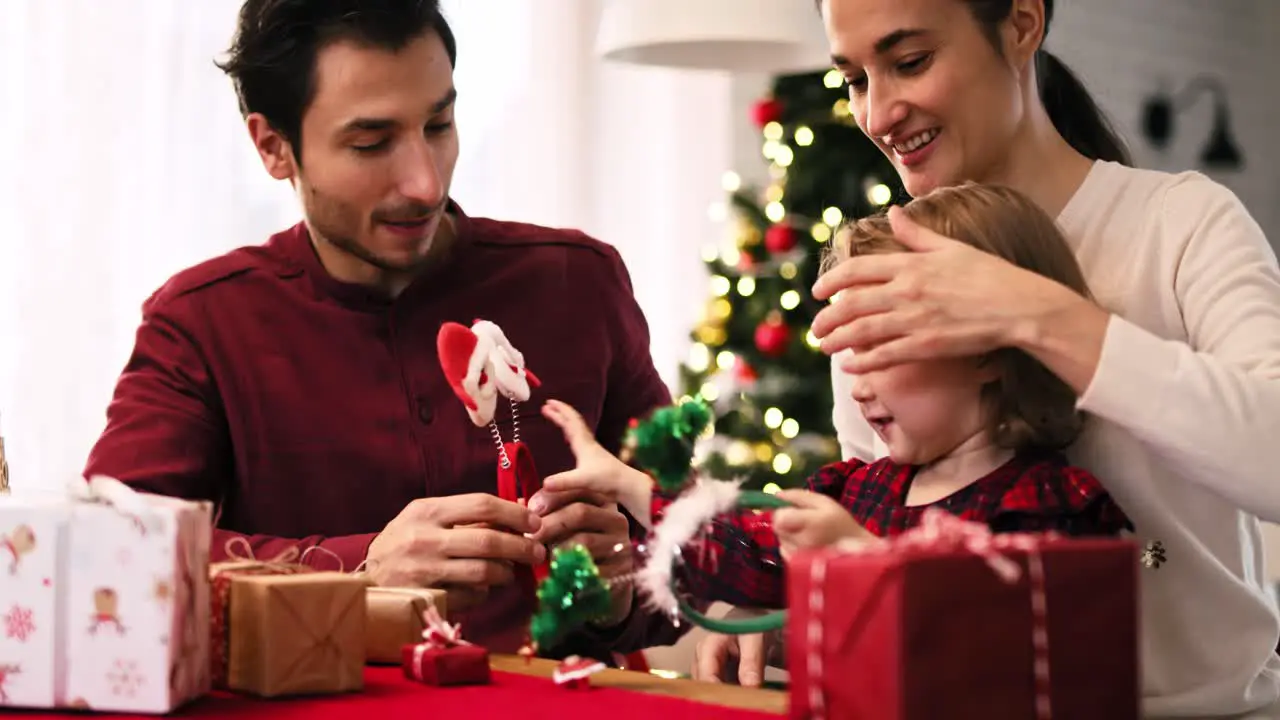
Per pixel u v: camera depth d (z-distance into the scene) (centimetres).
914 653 69
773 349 297
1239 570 116
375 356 152
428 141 141
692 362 319
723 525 115
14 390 260
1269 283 111
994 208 113
